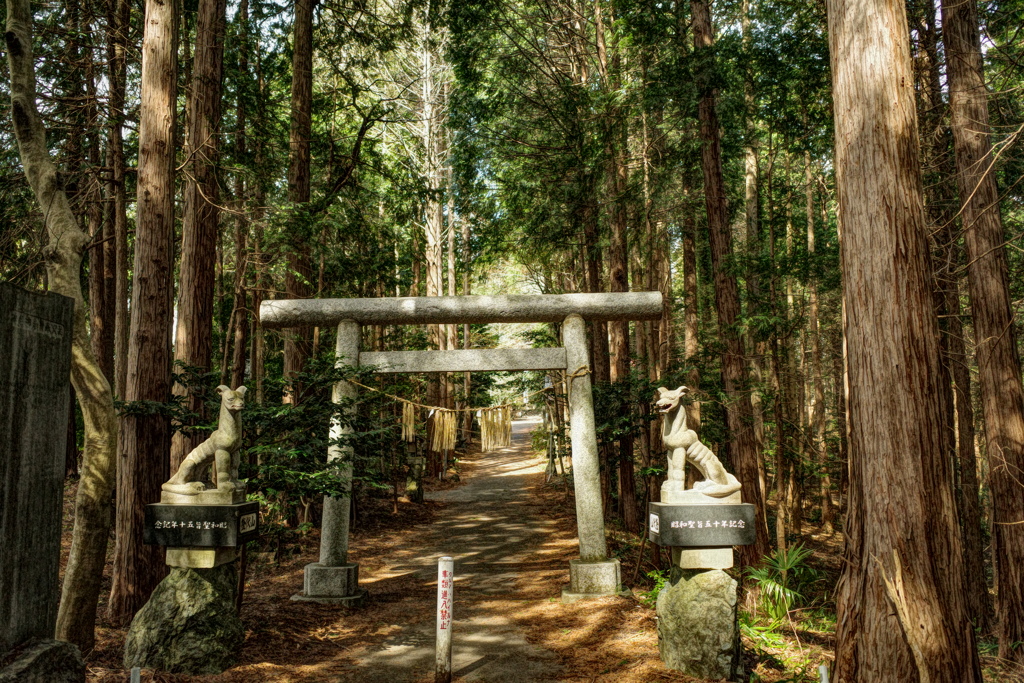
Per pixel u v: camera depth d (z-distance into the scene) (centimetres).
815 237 2131
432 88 2480
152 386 800
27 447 190
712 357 1424
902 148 468
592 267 1522
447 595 608
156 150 823
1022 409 860
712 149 1278
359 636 777
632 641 724
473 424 4012
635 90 1273
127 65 1127
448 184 2461
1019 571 839
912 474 441
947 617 426
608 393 1145
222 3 1123
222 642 633
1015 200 938
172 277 839
